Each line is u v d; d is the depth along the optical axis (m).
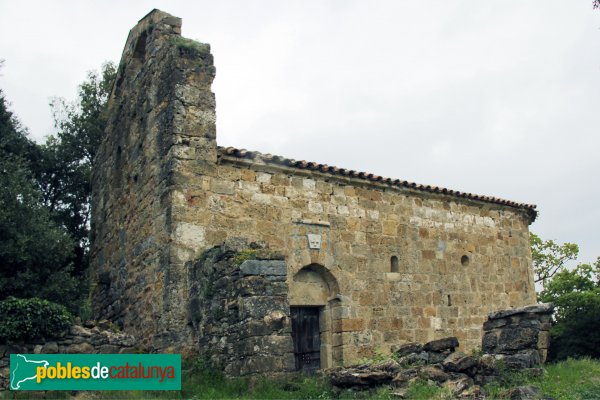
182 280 13.69
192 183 14.34
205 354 12.49
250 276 11.60
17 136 21.53
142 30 17.52
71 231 23.14
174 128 14.44
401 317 17.25
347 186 17.12
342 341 15.95
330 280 16.38
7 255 16.11
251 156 15.24
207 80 15.18
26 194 17.27
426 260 18.28
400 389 10.72
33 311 11.53
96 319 18.42
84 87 24.84
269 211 15.45
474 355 12.10
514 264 20.64
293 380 11.19
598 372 12.38
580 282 29.44
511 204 20.80
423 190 18.48
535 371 11.55
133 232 16.31
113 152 19.14
